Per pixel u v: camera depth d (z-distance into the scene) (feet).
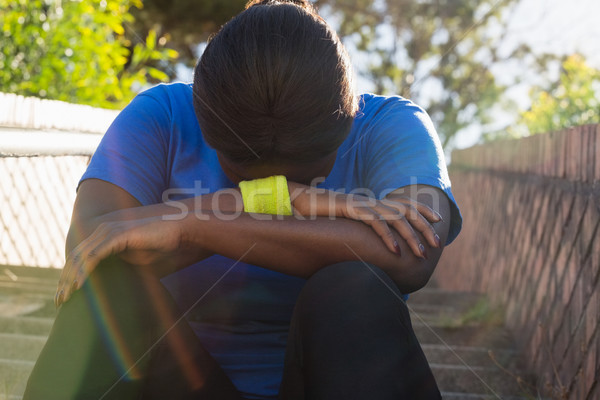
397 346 3.21
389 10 51.44
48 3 13.25
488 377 8.57
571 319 7.18
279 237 3.92
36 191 12.46
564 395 6.73
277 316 4.61
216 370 4.05
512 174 12.25
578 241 7.25
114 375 3.44
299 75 3.72
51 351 3.40
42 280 12.05
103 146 4.57
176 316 3.87
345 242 3.93
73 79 13.57
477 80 48.67
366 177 4.90
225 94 3.79
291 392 3.50
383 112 4.98
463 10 49.01
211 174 4.75
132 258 3.90
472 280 15.49
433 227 4.29
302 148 3.90
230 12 38.09
